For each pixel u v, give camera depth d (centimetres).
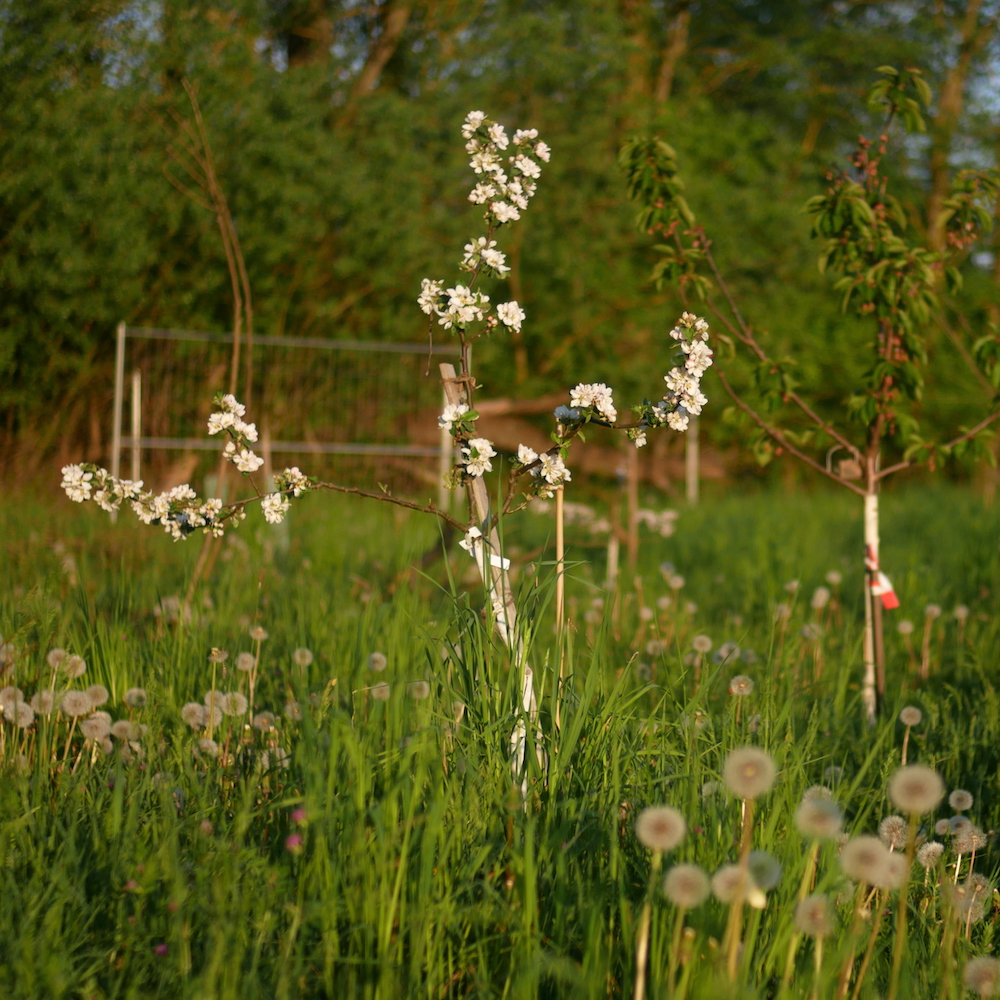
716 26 2320
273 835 253
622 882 214
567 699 292
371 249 1474
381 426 1321
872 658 444
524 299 1805
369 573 742
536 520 938
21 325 1225
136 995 191
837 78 2388
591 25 1747
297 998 198
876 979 220
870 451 467
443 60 1788
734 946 179
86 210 1202
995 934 261
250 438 294
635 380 1769
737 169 1969
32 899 208
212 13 1360
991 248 2134
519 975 198
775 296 1886
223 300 1416
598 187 1755
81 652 392
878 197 471
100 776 282
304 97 1428
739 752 187
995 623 588
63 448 1279
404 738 279
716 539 934
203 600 522
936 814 336
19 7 1194
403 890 209
